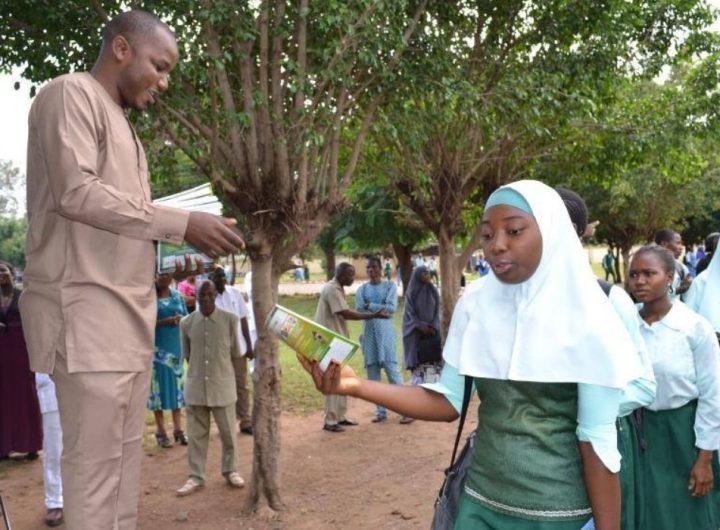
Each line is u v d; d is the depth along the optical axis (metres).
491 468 2.28
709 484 3.53
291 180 5.29
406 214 15.77
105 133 2.40
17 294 7.04
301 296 30.83
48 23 4.86
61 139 2.24
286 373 11.16
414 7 6.14
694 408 3.57
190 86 5.18
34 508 5.86
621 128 9.34
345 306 8.17
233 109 4.97
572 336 2.14
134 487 2.53
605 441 2.14
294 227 5.30
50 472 5.48
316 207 5.55
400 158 9.20
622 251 29.38
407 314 8.36
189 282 11.37
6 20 4.75
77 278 2.35
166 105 4.88
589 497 2.21
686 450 3.54
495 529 2.27
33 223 2.45
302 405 9.13
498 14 7.72
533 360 2.15
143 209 2.30
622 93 10.66
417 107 6.27
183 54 4.57
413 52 5.85
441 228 9.62
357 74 5.69
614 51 7.88
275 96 5.13
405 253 23.61
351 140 7.76
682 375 3.52
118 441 2.39
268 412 5.47
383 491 5.89
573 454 2.23
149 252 2.51
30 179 2.48
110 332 2.37
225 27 4.83
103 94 2.46
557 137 9.16
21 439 7.01
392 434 7.71
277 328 2.50
